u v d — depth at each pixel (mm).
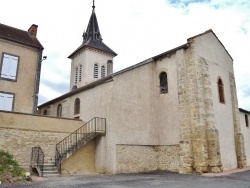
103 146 13828
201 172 13016
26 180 9656
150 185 8883
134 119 14734
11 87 15961
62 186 8469
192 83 14492
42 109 23828
